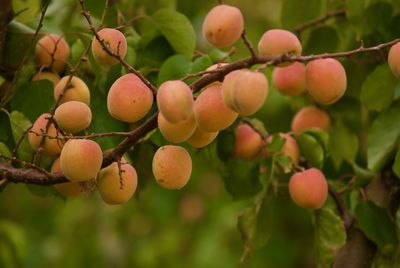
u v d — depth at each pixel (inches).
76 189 59.4
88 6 66.5
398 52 54.6
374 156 67.1
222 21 54.3
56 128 56.4
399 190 67.8
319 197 63.5
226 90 51.5
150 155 65.6
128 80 54.2
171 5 77.3
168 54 64.8
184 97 51.7
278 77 67.5
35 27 65.1
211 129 52.8
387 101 67.2
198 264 105.6
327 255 65.0
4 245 87.9
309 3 72.2
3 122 62.2
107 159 55.2
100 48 55.7
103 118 61.8
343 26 72.6
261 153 66.6
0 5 61.5
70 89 58.6
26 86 62.0
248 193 67.4
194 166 102.6
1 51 61.9
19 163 60.1
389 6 68.5
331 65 54.1
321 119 72.1
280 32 53.6
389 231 65.8
